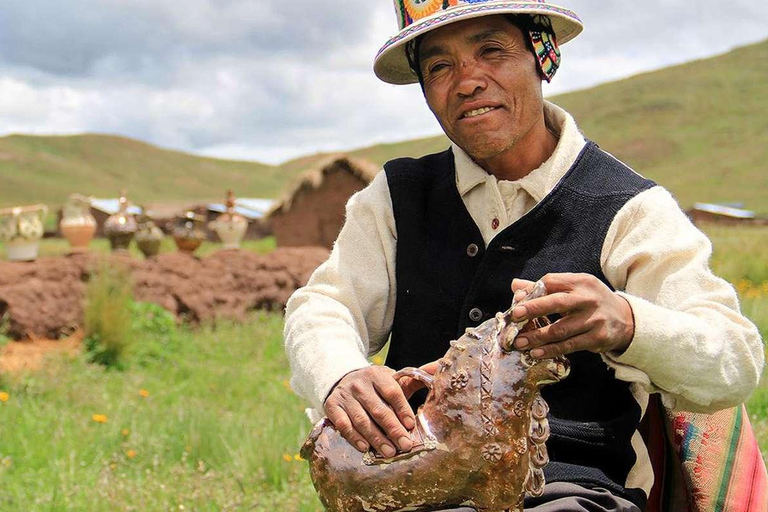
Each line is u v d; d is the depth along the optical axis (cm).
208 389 805
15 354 864
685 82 11606
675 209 214
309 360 210
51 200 10250
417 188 232
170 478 480
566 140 221
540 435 183
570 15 217
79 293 970
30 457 520
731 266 1482
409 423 185
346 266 231
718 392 194
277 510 422
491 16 214
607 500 197
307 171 1830
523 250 214
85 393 730
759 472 241
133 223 1385
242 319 1145
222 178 12781
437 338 222
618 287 212
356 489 186
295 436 528
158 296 1080
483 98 214
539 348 180
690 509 238
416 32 212
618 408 212
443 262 223
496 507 181
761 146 9219
